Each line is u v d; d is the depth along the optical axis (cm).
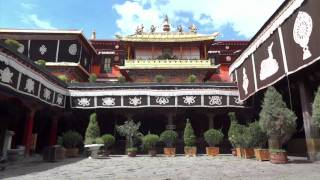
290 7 1529
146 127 2842
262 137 1680
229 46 4344
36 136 2423
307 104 1591
